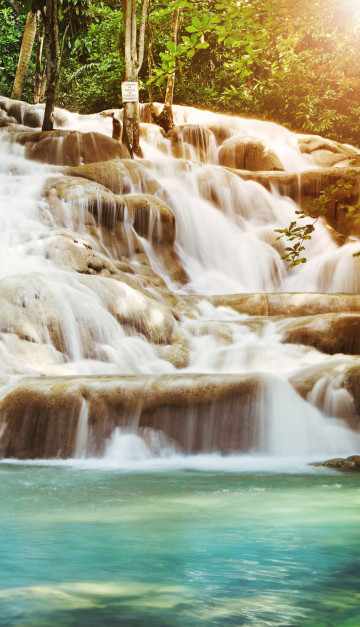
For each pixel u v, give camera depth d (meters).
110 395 8.23
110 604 2.94
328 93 28.06
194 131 21.64
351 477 6.65
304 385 8.73
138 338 11.33
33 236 13.20
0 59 33.97
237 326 12.10
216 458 8.02
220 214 17.38
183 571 3.48
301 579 3.32
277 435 8.16
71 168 16.25
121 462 7.77
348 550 3.89
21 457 8.09
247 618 2.77
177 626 2.67
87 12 24.30
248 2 5.72
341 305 13.44
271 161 21.14
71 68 31.98
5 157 17.41
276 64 27.97
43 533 4.33
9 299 10.25
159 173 17.69
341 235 18.23
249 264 16.72
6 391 8.50
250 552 3.86
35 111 21.75
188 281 15.92
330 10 5.78
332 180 18.89
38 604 2.94
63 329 10.42
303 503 5.31
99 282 11.51
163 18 25.38
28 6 18.08
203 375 8.46
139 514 4.92
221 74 28.03
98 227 14.76
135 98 18.95
